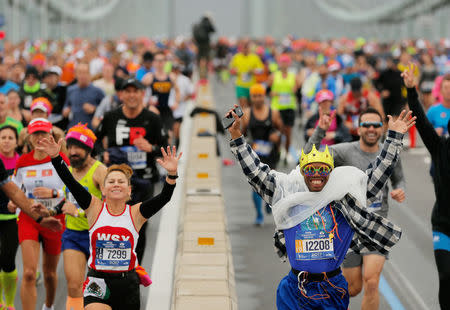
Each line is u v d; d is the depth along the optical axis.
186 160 40.38
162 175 35.41
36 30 161.88
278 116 28.34
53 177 18.47
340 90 52.72
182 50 74.44
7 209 18.36
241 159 14.32
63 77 46.41
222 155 44.31
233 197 33.56
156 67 35.53
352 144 18.47
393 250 25.55
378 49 132.00
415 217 30.16
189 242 23.86
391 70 41.53
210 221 26.61
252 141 28.45
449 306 16.14
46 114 24.09
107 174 14.80
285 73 42.88
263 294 20.88
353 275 17.66
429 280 22.39
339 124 26.67
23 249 17.77
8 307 18.36
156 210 14.91
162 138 21.84
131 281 14.99
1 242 18.39
